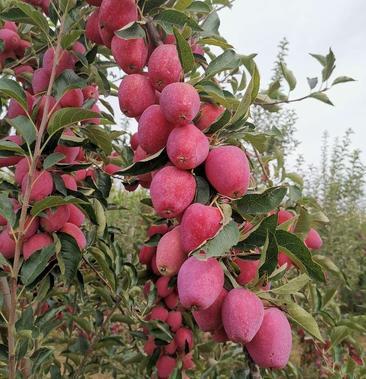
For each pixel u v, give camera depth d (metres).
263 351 0.33
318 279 0.34
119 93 0.39
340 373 0.65
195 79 0.39
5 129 0.67
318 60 0.60
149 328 0.65
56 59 0.46
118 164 0.65
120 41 0.40
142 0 0.42
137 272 0.69
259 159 0.54
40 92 0.52
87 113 0.41
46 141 0.43
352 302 1.71
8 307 0.54
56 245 0.46
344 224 2.02
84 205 0.48
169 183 0.33
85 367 0.76
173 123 0.35
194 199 0.35
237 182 0.34
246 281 0.36
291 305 0.36
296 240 0.34
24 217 0.42
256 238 0.34
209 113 0.39
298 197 0.55
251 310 0.32
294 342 1.38
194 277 0.31
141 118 0.37
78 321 0.76
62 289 0.75
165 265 0.34
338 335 0.63
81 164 0.48
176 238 0.34
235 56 0.41
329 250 1.88
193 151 0.33
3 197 0.41
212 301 0.31
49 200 0.41
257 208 0.36
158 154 0.36
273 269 0.34
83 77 0.55
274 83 0.66
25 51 0.62
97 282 0.80
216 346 0.80
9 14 0.54
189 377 0.75
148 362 0.69
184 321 0.72
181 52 0.37
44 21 0.48
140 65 0.40
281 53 1.29
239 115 0.38
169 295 0.68
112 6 0.39
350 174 2.16
